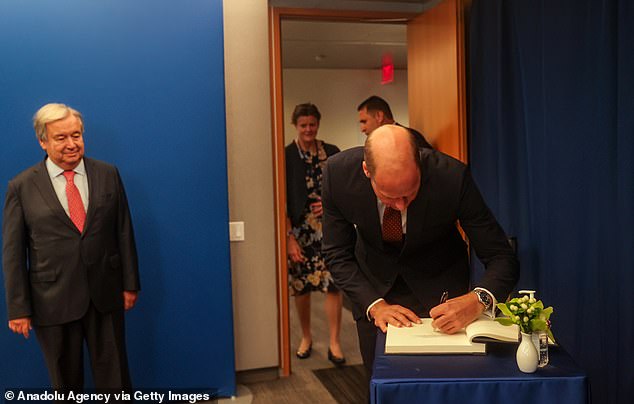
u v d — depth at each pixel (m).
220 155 3.43
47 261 2.75
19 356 3.19
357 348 4.44
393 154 1.76
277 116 3.83
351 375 3.89
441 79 3.76
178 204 3.39
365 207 2.09
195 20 3.35
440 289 2.21
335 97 7.43
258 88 3.65
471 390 1.57
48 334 2.77
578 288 2.52
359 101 7.46
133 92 3.28
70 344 2.83
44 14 3.14
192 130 3.38
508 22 3.12
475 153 3.50
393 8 4.02
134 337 3.38
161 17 3.30
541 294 2.82
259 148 3.68
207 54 3.37
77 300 2.78
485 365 1.68
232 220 3.66
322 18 3.92
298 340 4.73
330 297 4.13
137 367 3.40
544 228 2.77
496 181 3.28
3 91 3.11
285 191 3.90
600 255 2.37
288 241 4.11
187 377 3.48
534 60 2.83
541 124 2.80
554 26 2.62
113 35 3.24
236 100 3.62
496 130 3.26
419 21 4.02
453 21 3.56
